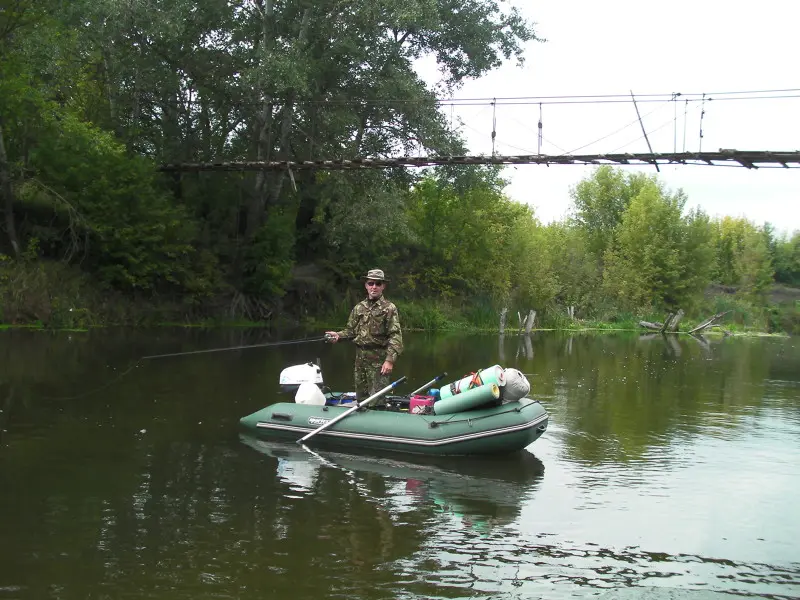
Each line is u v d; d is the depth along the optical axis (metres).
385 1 25.59
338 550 5.03
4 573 4.50
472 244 37.75
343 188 27.94
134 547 4.96
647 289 48.53
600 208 59.88
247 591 4.36
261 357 16.77
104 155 23.81
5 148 22.45
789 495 6.63
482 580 4.63
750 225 71.31
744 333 44.59
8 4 20.66
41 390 10.62
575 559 5.04
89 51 24.89
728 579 4.77
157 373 13.06
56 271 22.16
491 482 6.88
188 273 26.28
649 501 6.39
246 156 30.33
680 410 11.26
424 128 27.67
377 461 7.51
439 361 17.30
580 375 15.70
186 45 26.80
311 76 26.50
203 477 6.67
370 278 8.70
